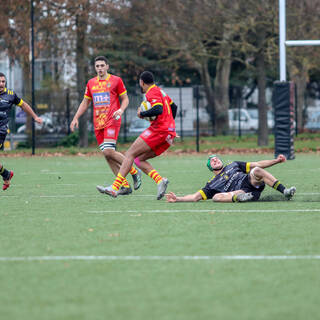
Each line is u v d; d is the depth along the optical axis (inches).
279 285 659.4
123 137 4404.5
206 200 1344.7
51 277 700.7
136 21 4480.8
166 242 879.1
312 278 685.9
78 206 1280.8
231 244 862.5
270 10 3951.8
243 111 5659.5
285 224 1019.9
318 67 4505.4
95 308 588.1
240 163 1309.1
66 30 4042.8
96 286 662.5
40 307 594.2
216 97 5103.3
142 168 1339.8
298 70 4375.0
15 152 3715.6
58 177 2007.9
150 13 4352.9
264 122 4072.3
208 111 5064.0
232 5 4111.7
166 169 2336.4
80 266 747.4
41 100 4205.2
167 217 1104.2
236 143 4370.1
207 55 4256.9
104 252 820.6
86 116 4005.9
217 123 5093.5
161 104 1283.2
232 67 6392.7
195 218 1087.6
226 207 1220.5
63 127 4222.4
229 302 602.9
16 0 4015.8
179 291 639.8
